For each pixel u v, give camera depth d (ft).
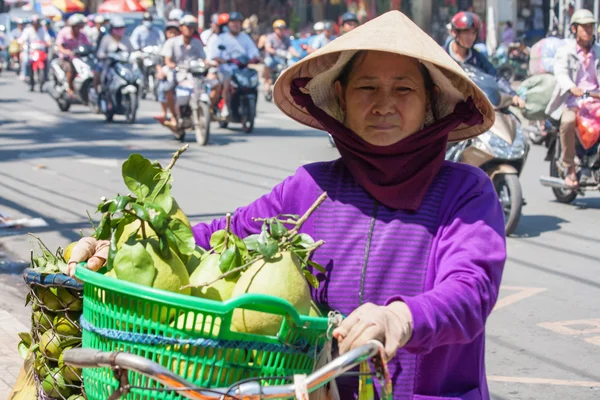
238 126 72.23
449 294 8.01
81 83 75.77
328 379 7.11
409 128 9.48
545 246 32.35
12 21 142.61
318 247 9.55
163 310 7.49
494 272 8.67
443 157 9.50
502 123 33.40
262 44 109.50
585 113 38.19
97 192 41.78
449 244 8.96
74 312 10.17
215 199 40.14
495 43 111.65
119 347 7.67
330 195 9.78
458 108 9.61
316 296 9.44
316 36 88.33
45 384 10.21
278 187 10.25
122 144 59.57
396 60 9.48
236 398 6.95
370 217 9.46
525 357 21.02
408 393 8.94
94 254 9.12
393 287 9.16
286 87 10.39
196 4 148.56
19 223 34.73
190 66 58.70
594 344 21.90
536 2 123.44
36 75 111.96
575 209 39.58
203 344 7.48
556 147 40.01
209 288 8.41
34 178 45.80
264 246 8.29
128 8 116.37
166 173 8.72
